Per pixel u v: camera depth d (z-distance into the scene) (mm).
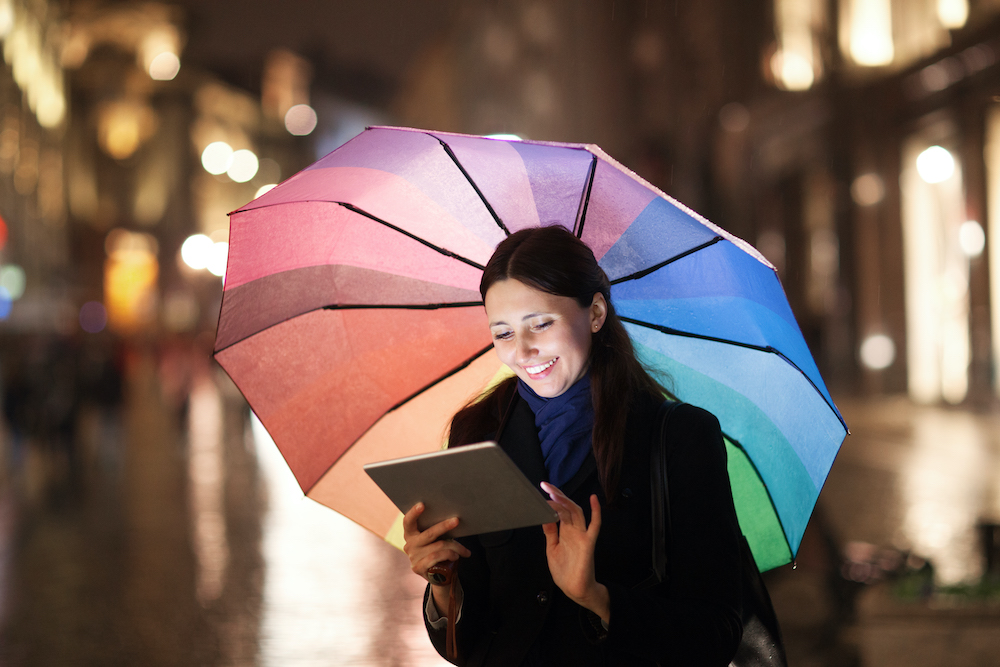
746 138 36125
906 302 28219
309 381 2861
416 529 2303
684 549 2299
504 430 2549
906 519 11484
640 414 2428
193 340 66875
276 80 102375
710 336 2791
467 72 61750
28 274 47000
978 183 24094
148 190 80375
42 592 9297
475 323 2963
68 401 22406
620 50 43562
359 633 7742
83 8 76500
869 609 6242
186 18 80062
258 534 12242
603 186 2654
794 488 2803
